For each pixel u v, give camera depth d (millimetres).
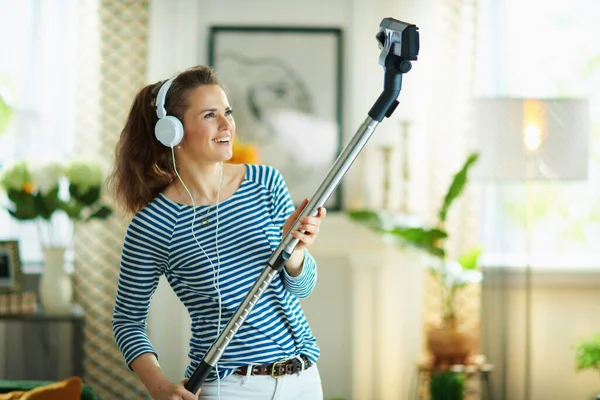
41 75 4414
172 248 1944
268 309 1926
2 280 4074
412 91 4488
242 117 4465
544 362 4418
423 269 4445
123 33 4402
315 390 1992
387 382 4453
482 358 4203
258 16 4492
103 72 4395
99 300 4414
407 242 4090
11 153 4387
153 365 1938
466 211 4395
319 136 4477
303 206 1860
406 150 4406
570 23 4543
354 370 4438
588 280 4398
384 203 4371
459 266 4191
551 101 3791
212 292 1923
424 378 4211
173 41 4438
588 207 4551
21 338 4473
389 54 1753
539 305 4418
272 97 4473
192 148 1939
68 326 4492
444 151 4430
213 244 1936
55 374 4480
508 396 4250
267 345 1919
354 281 4418
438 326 4156
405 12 4457
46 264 4070
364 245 4363
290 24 4492
